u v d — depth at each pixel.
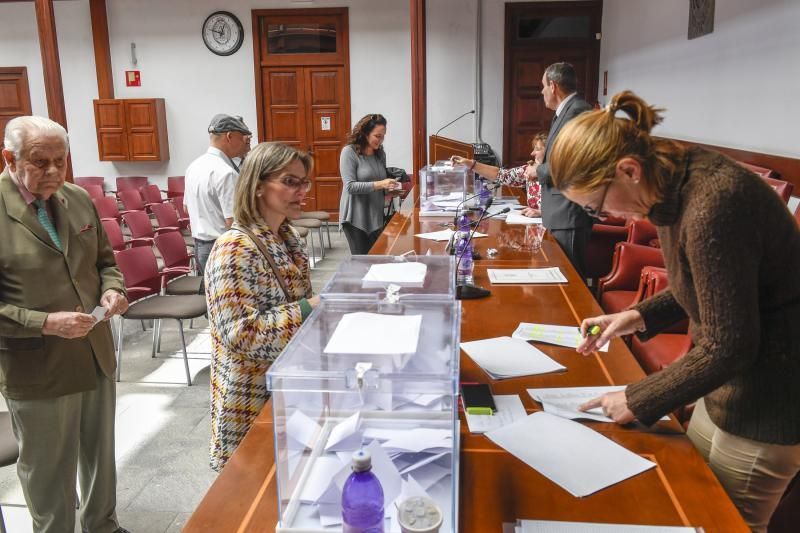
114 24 8.45
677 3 5.21
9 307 1.83
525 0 8.13
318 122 8.56
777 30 3.53
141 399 3.46
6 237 1.87
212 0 8.30
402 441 1.14
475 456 1.33
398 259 2.00
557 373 1.74
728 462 1.37
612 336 1.61
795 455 1.30
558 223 3.67
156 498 2.56
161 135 8.59
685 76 5.03
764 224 1.15
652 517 1.13
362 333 1.26
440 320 1.39
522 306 2.36
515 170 5.49
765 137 3.70
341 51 8.36
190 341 4.32
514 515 1.14
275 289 1.71
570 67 3.62
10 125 1.81
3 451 1.96
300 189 1.75
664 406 1.27
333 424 1.17
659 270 2.89
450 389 1.08
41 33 5.71
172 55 8.49
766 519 1.38
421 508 1.02
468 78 8.38
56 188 1.88
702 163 1.20
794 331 1.24
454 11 8.23
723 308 1.15
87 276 2.06
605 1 7.93
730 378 1.19
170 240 4.43
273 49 8.42
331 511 1.07
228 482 1.25
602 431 1.43
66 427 1.98
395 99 8.46
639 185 1.21
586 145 1.19
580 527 1.10
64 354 1.94
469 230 3.35
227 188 3.53
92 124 8.75
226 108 8.59
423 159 6.24
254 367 1.70
